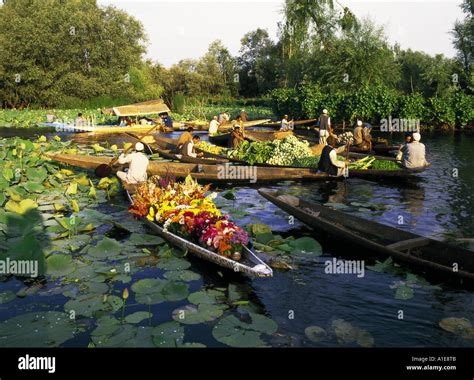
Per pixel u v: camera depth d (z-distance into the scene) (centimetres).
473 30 3216
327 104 2464
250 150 1277
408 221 725
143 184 743
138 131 2128
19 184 902
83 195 882
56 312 425
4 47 3509
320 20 3056
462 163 1287
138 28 3994
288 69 3425
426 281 502
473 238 638
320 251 582
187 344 378
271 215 757
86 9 4019
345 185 1005
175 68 4919
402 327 414
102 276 509
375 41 2725
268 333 392
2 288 484
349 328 412
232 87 5256
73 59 3738
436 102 2202
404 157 1078
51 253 575
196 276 511
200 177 1037
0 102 3794
